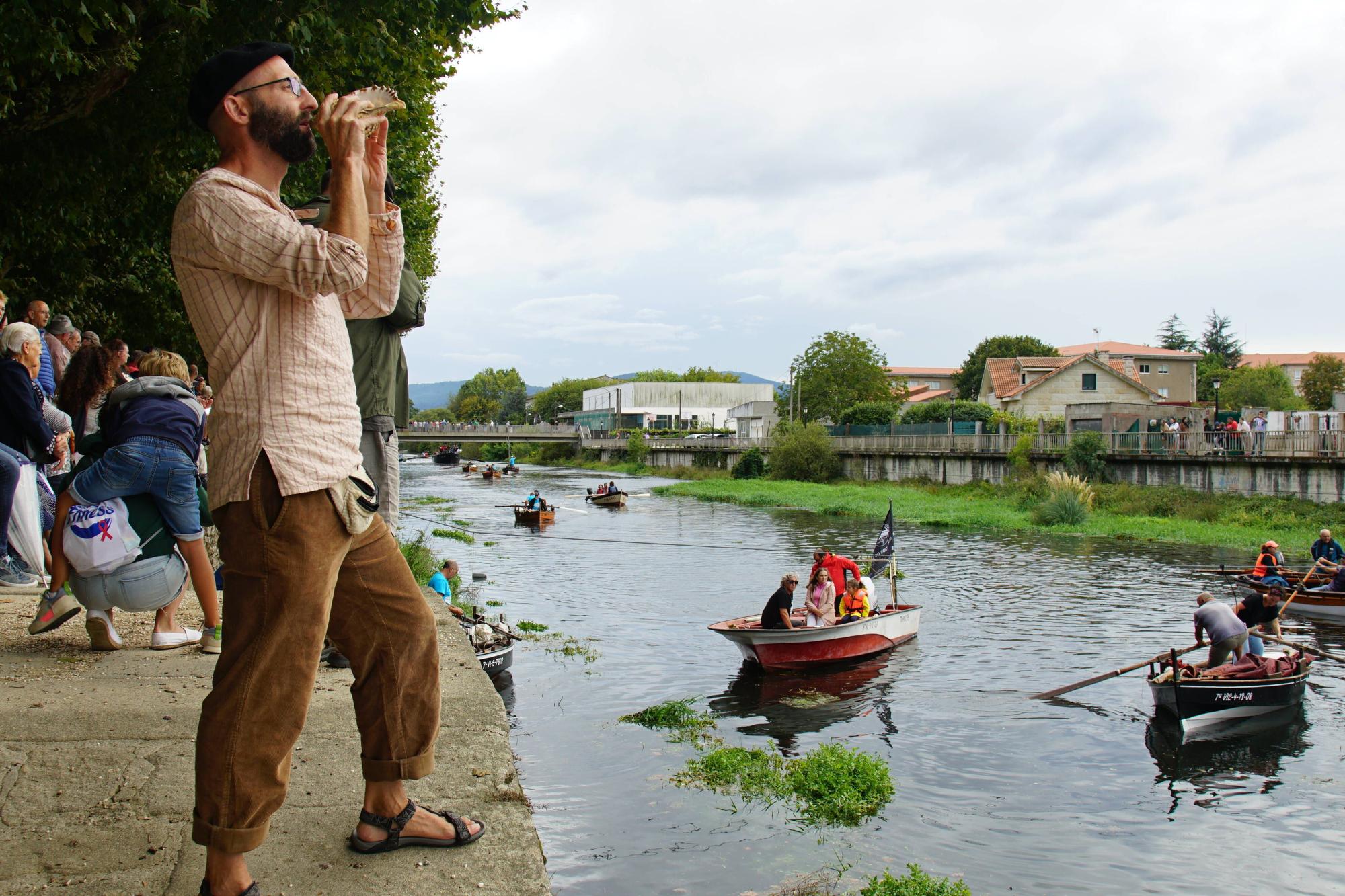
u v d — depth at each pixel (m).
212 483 2.27
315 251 2.14
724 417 120.19
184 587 5.14
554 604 21.67
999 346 93.00
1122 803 10.36
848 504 46.75
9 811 3.04
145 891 2.55
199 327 2.24
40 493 7.14
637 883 8.09
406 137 20.47
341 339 2.40
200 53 11.41
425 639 2.71
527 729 12.44
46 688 4.34
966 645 17.78
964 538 34.06
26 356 6.36
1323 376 76.56
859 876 8.37
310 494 2.24
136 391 4.82
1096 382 61.22
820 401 85.50
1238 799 10.45
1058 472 44.50
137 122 12.32
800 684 15.14
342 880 2.60
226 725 2.24
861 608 17.44
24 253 13.96
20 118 10.86
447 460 121.56
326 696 4.48
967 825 9.66
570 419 146.62
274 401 2.22
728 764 11.00
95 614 5.02
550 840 8.94
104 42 10.72
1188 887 8.39
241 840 2.27
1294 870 8.77
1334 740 12.41
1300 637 18.62
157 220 15.22
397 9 12.34
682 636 18.38
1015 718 13.38
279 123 2.33
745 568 27.56
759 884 8.13
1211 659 14.45
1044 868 8.70
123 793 3.20
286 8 11.48
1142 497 39.53
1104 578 25.14
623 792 10.25
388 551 2.66
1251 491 36.56
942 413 61.94
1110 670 15.91
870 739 12.44
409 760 2.73
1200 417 49.81
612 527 39.59
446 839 2.84
